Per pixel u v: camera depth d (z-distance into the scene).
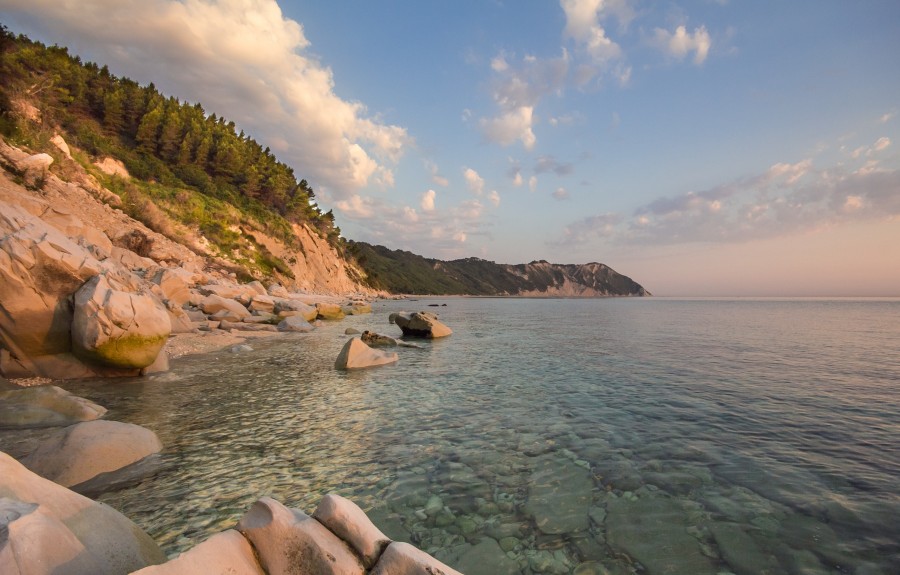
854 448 8.36
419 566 3.28
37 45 87.69
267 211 99.81
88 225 32.38
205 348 20.23
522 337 30.30
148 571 2.71
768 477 7.11
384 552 3.46
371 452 8.24
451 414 10.84
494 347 24.55
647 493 6.62
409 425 9.94
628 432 9.45
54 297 13.07
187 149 93.88
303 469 7.41
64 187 45.44
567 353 21.88
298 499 6.32
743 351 22.27
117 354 13.35
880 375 15.65
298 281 91.88
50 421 8.86
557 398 12.48
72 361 13.48
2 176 36.50
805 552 5.06
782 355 20.78
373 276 159.12
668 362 18.81
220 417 10.32
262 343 23.89
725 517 5.88
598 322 46.72
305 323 32.38
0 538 2.70
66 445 7.07
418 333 30.52
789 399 12.18
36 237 13.07
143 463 7.50
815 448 8.38
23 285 12.51
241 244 82.00
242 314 32.41
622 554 5.09
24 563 2.69
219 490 6.55
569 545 5.29
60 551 3.00
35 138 51.06
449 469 7.50
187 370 15.64
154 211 65.06
